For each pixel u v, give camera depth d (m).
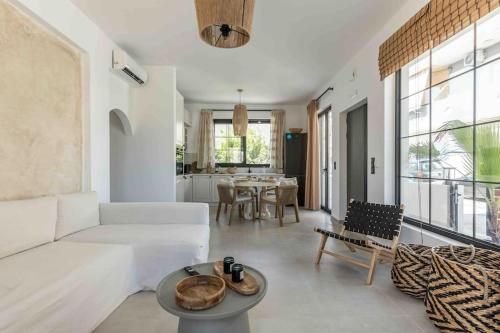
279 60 4.20
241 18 1.59
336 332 1.69
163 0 2.66
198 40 3.53
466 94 2.26
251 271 1.63
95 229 2.54
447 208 2.48
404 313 1.91
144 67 4.45
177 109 5.19
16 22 2.12
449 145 2.45
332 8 2.78
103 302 1.79
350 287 2.30
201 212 2.88
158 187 4.51
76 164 2.88
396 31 2.85
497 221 2.02
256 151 7.52
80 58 2.95
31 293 1.29
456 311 1.58
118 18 2.99
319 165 6.26
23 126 2.20
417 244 2.61
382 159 3.25
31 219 1.94
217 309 1.25
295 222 4.86
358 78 3.92
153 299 2.09
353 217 2.92
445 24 2.17
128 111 4.36
